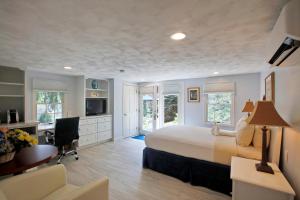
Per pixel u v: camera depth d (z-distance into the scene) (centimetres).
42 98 434
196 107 537
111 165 354
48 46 214
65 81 480
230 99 482
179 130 359
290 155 164
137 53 249
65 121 363
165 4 120
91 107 516
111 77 529
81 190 128
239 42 201
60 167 179
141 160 382
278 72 219
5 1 114
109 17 140
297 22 107
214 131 317
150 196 243
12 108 372
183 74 463
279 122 153
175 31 169
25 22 148
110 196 243
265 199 148
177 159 291
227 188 243
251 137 245
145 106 656
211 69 382
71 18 141
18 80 369
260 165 174
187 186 269
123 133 596
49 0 114
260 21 146
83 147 473
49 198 158
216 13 133
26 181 148
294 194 135
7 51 236
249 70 397
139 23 151
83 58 279
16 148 181
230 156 239
